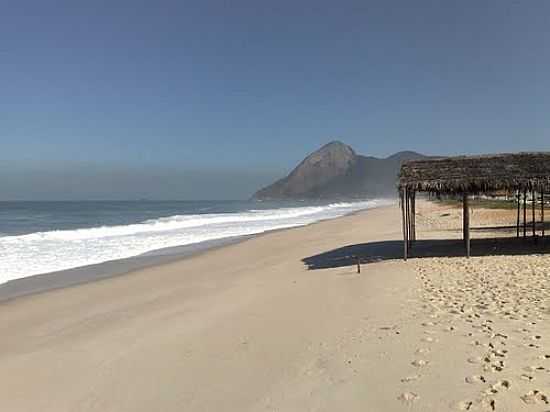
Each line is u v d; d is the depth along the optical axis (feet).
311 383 19.17
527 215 103.65
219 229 112.27
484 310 26.78
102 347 26.30
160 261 61.98
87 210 247.29
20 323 33.01
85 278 50.29
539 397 15.75
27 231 106.63
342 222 126.31
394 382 18.20
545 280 34.55
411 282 37.14
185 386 20.20
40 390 20.94
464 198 50.47
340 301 32.63
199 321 30.27
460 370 18.48
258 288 40.19
